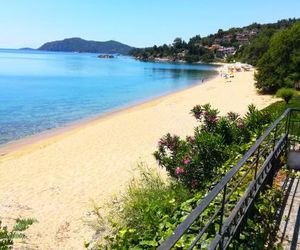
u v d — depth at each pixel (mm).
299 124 9266
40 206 11922
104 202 11336
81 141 20766
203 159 7941
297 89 34531
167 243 2318
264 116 9836
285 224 5539
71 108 35125
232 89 44719
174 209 5875
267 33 121125
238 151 8141
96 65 139125
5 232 5188
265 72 36719
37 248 9023
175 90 51406
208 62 189625
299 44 34750
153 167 14570
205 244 4418
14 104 37000
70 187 13586
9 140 22859
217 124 9125
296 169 7422
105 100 40812
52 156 18109
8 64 125938
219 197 5348
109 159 16891
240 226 4848
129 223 7160
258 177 5734
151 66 142625
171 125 23828
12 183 14383
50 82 61594
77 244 9180
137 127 23750
